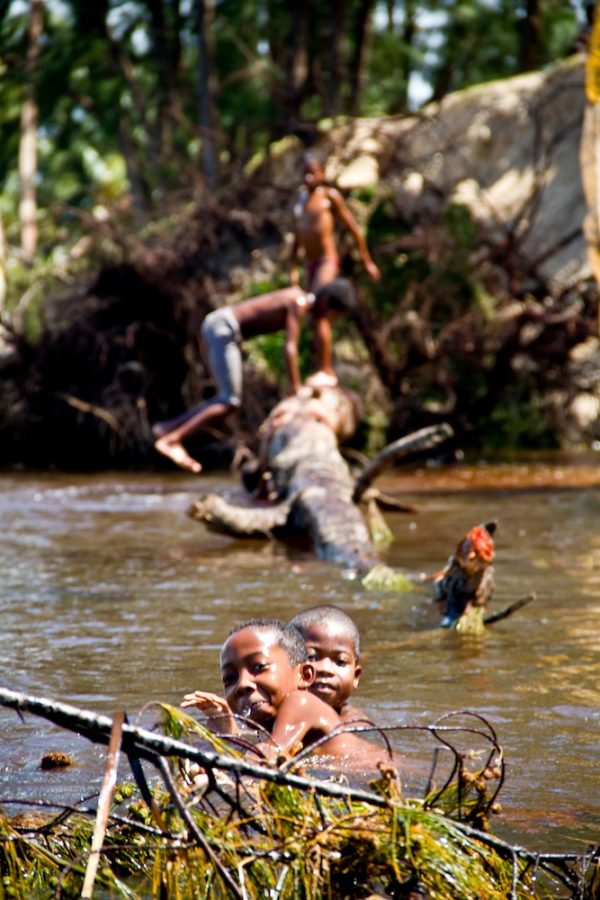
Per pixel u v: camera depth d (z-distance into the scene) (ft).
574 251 119.85
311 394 71.67
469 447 113.80
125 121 158.40
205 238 114.32
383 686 28.96
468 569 35.96
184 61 177.17
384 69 172.24
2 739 24.36
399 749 23.41
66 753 23.35
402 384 108.47
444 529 60.44
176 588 43.70
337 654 25.62
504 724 25.48
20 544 55.77
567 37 172.55
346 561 49.96
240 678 22.84
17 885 16.42
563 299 106.73
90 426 105.81
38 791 20.84
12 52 144.97
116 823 17.53
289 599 41.39
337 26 140.67
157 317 107.45
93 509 70.79
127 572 47.62
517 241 108.47
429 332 106.93
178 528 62.18
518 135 127.24
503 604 40.06
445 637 34.94
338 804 17.15
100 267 111.75
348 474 63.05
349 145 122.01
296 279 84.23
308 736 22.56
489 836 16.71
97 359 106.83
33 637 34.71
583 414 116.88
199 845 15.79
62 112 171.22
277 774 16.17
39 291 120.47
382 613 38.78
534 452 111.04
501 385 106.42
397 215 117.08
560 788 21.13
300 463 63.57
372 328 104.53
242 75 142.51
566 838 18.65
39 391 107.55
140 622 37.06
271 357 107.34
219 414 74.02
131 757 16.25
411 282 108.68
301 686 23.49
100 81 150.41
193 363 105.81
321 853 16.20
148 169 174.91
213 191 134.10
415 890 15.98
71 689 28.53
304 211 82.74
